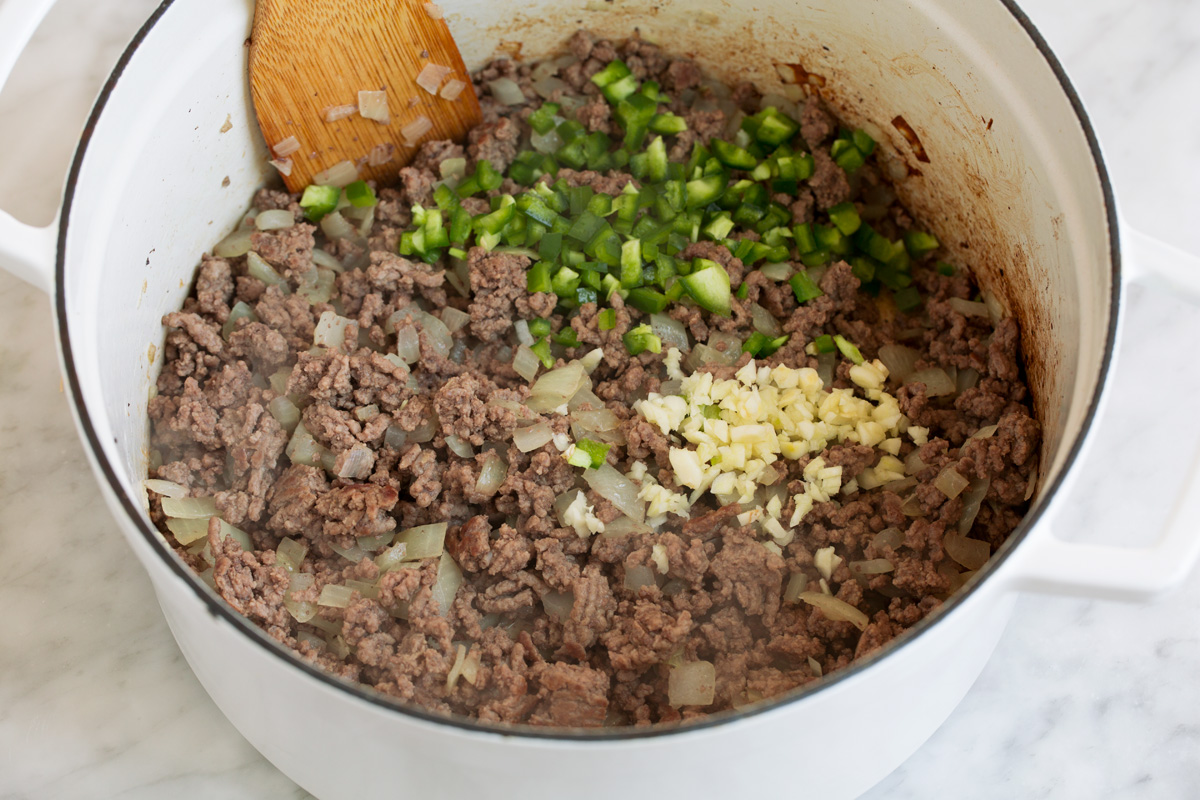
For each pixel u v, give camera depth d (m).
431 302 0.65
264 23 0.62
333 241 0.67
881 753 0.58
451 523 0.61
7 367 0.66
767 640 0.60
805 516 0.62
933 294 0.67
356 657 0.59
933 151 0.66
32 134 0.69
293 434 0.62
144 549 0.51
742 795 0.55
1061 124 0.59
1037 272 0.62
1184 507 0.52
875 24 0.64
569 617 0.59
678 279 0.66
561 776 0.52
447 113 0.68
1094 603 0.63
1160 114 0.70
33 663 0.62
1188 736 0.61
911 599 0.60
